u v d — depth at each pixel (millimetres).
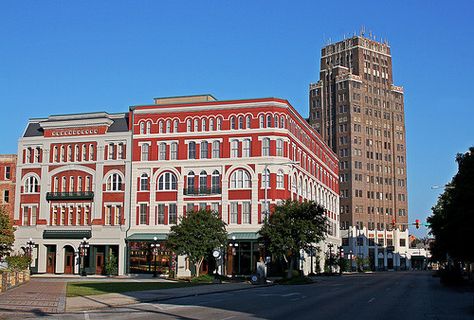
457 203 42000
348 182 158250
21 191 85875
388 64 171875
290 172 80062
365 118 163500
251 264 76938
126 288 44125
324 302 32375
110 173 82750
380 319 22922
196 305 29828
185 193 80000
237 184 78875
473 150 41531
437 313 26203
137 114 83125
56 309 26281
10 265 65688
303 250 68062
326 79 167750
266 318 22719
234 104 80125
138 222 81250
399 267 163750
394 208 166000
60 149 85312
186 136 81188
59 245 83000
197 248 63875
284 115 79500
